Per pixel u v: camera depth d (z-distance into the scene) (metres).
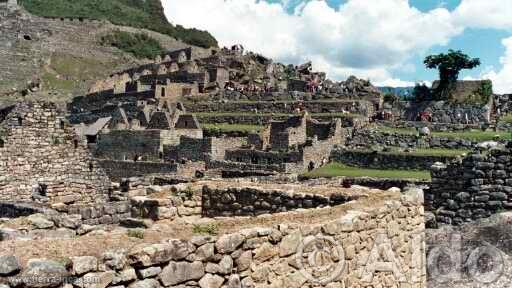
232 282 7.53
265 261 8.03
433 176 18.78
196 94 102.12
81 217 13.57
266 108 81.94
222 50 146.12
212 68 113.94
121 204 14.87
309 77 118.06
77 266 6.09
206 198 13.52
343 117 66.06
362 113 72.56
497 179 17.64
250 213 13.05
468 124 61.47
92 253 6.45
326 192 12.45
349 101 75.31
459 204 18.16
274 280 8.14
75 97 131.88
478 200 17.86
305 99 84.62
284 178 29.69
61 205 15.12
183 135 68.56
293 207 12.46
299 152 52.19
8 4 174.50
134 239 7.24
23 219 10.80
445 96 81.62
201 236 7.32
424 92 86.25
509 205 17.38
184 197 13.06
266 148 61.44
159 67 130.38
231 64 126.88
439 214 18.39
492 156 17.77
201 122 80.00
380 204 10.83
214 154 60.44
